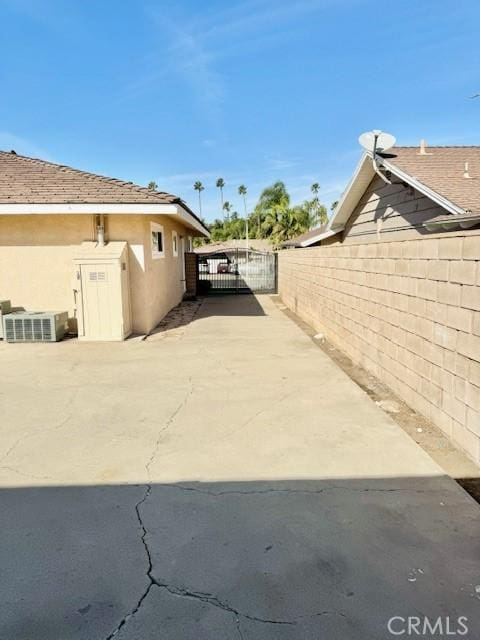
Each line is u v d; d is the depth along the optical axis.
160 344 7.87
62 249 8.71
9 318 8.01
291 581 2.02
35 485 2.94
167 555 2.21
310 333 9.02
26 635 1.74
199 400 4.70
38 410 4.43
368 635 1.72
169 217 11.67
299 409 4.38
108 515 2.57
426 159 8.23
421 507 2.62
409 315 4.42
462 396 3.38
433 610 1.84
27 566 2.14
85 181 9.12
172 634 1.74
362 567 2.11
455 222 5.83
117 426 3.99
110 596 1.94
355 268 6.31
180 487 2.89
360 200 10.52
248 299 16.70
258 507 2.64
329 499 2.72
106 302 8.13
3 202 8.09
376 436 3.68
